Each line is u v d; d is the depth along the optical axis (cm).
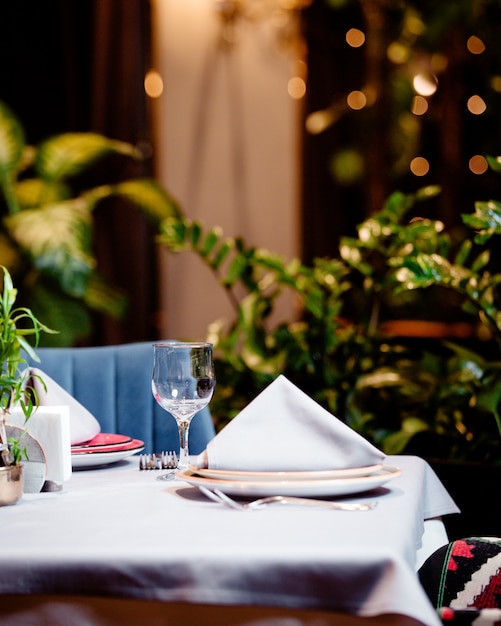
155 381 147
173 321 566
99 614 109
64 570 103
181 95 569
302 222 584
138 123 551
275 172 573
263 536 108
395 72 651
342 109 623
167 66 568
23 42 544
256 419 136
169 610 109
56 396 163
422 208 704
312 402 137
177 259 565
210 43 568
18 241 443
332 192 638
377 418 290
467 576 147
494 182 682
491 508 228
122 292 554
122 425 216
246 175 573
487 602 143
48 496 137
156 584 102
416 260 259
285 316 558
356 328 311
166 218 473
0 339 133
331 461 131
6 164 460
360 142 645
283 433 134
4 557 105
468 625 112
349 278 354
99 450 160
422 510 144
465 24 630
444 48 655
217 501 128
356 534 108
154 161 569
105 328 558
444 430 279
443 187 671
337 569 100
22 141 466
